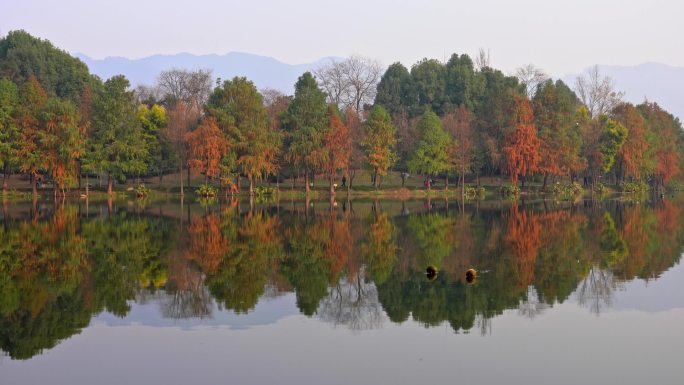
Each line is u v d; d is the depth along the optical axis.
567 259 34.41
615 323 22.25
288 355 19.12
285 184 100.19
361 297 26.16
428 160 92.88
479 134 99.38
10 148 77.19
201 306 24.77
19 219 54.06
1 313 23.77
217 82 110.50
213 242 40.66
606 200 86.62
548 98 99.06
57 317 23.31
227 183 84.25
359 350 19.53
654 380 17.11
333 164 85.62
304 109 89.25
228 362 18.56
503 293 26.62
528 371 17.80
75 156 77.81
